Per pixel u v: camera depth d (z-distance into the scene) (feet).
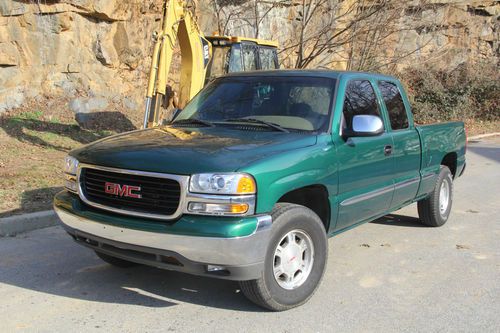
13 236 20.16
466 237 21.76
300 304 14.28
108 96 47.47
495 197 30.01
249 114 16.78
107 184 13.56
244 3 57.06
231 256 12.16
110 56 47.39
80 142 37.91
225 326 13.20
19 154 32.22
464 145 24.64
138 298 14.88
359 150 16.17
